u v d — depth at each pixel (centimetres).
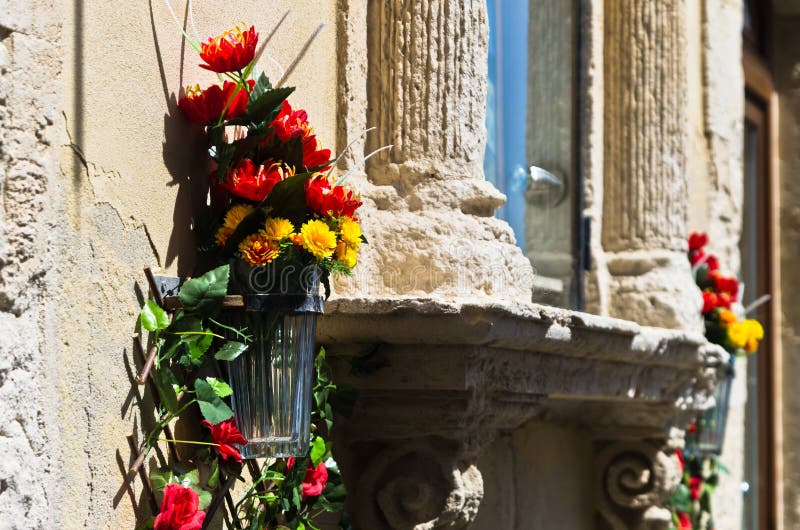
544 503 526
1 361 246
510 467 498
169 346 298
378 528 386
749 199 876
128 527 288
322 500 358
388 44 402
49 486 260
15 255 252
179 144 315
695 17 673
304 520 353
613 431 566
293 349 316
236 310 310
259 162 325
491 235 396
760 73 891
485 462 476
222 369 319
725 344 599
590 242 559
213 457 312
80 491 271
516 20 520
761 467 875
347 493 387
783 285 908
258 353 314
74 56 273
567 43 561
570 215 556
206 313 301
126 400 288
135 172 295
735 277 706
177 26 317
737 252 716
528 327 378
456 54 398
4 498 246
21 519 251
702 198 671
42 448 259
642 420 557
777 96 909
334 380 377
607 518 575
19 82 254
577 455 565
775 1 904
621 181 577
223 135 320
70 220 271
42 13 262
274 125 321
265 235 304
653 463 562
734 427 722
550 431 539
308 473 347
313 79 383
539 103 535
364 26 404
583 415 570
